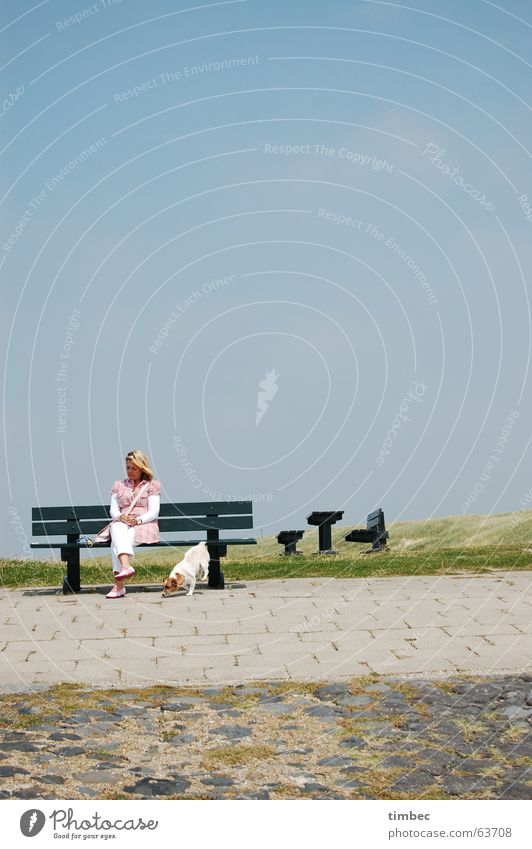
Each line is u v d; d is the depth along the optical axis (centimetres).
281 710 652
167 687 711
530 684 708
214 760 560
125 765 551
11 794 508
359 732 608
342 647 831
